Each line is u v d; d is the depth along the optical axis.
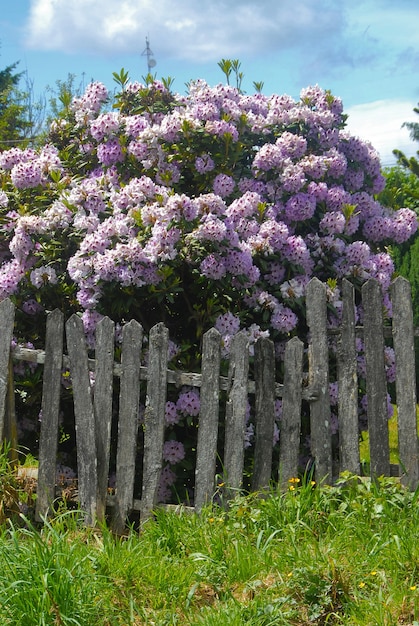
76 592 4.14
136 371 5.75
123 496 5.74
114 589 4.40
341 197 7.26
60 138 7.89
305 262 6.86
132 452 5.73
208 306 6.31
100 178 6.92
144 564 4.67
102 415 5.80
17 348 6.05
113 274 6.08
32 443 7.06
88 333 6.43
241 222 6.69
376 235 7.54
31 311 6.80
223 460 6.20
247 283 6.45
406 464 5.48
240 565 4.62
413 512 5.09
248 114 7.57
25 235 6.63
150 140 6.96
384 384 5.58
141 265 6.07
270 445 5.66
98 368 5.82
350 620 4.09
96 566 4.52
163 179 6.90
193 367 6.25
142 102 7.59
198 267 6.33
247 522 5.16
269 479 5.65
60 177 7.18
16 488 5.82
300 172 7.14
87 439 5.82
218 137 7.00
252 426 6.38
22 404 6.93
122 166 7.16
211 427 5.65
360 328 5.71
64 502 5.77
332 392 6.58
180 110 7.54
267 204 7.15
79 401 5.85
